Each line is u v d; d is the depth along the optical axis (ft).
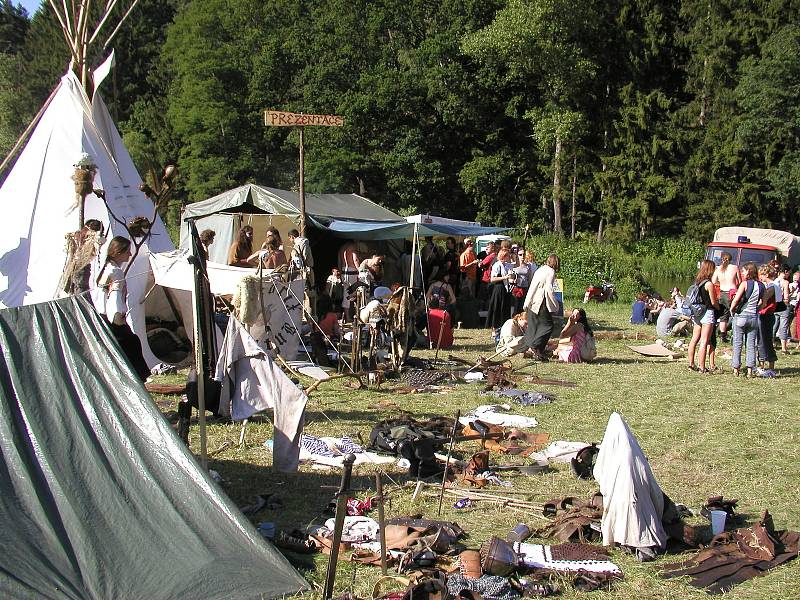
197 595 15.51
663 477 25.77
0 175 40.52
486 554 17.92
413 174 183.62
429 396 37.35
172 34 211.61
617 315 82.38
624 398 38.34
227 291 42.50
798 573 18.01
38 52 233.55
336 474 24.81
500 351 49.65
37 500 15.97
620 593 17.06
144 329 39.11
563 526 20.11
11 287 36.81
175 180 27.27
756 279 45.11
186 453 17.30
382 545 17.58
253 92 190.60
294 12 208.64
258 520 20.80
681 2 175.52
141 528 16.29
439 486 23.75
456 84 179.93
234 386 24.00
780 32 154.20
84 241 25.12
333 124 52.90
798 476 25.91
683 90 175.52
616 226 168.14
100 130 41.01
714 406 36.83
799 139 155.84
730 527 21.13
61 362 17.66
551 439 30.12
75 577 15.20
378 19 192.54
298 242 50.62
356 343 41.04
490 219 183.01
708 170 165.58
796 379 44.62
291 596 16.19
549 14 165.58
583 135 174.81
